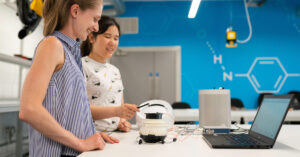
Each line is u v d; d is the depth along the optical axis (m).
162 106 1.47
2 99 2.41
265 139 0.95
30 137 0.85
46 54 0.78
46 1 0.89
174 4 5.50
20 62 2.21
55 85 0.82
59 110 0.82
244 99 5.32
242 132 1.32
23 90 0.75
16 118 2.48
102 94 1.44
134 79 5.45
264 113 1.08
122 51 5.47
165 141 1.04
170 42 5.46
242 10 5.44
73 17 0.87
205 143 0.99
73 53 0.92
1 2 2.44
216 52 5.41
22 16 2.17
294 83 5.32
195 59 5.41
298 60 5.35
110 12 5.07
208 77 5.38
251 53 5.38
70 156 0.84
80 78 0.89
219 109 1.25
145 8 5.52
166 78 5.42
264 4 5.44
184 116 2.39
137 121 1.48
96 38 1.47
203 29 5.45
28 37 2.98
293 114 2.54
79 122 0.87
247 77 5.35
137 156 0.76
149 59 5.47
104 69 1.50
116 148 0.89
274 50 5.38
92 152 0.82
